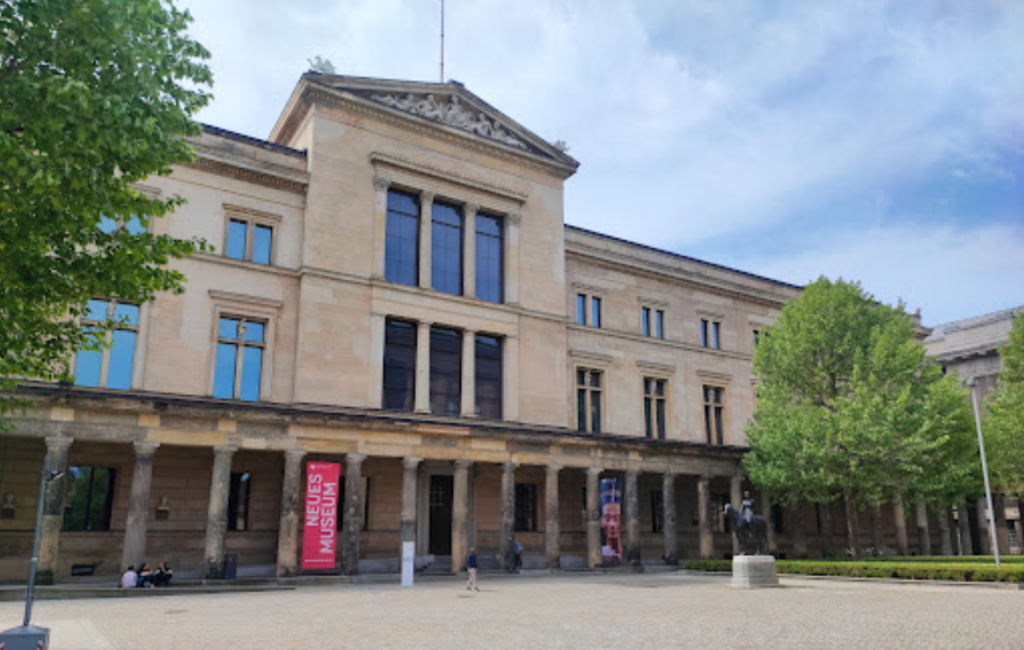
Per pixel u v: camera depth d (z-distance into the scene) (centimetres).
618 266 5491
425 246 4519
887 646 1631
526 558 4712
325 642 1762
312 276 4069
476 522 4606
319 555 3600
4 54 1521
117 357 3597
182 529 3731
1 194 1470
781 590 3253
